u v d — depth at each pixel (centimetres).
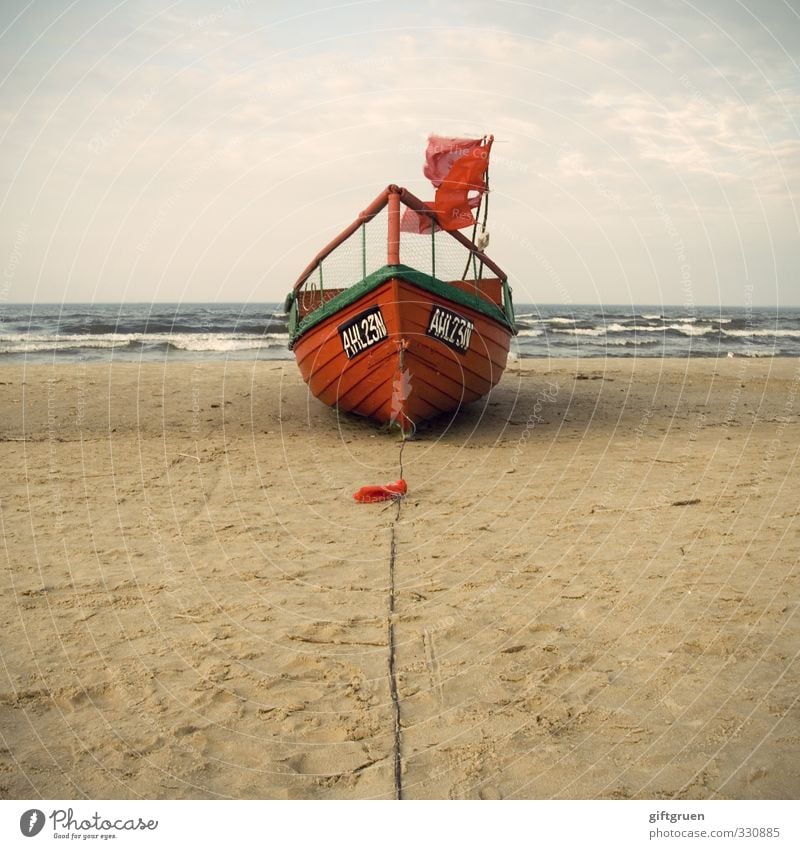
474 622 472
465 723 364
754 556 574
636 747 342
